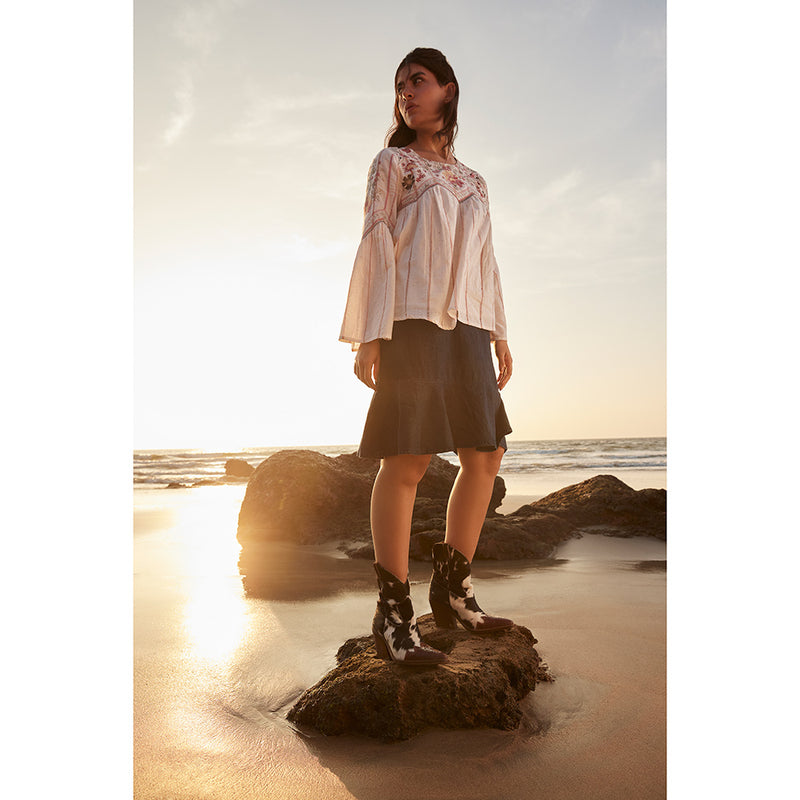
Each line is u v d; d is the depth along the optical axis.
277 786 1.26
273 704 1.67
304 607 2.63
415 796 1.22
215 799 1.22
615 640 2.13
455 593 1.94
